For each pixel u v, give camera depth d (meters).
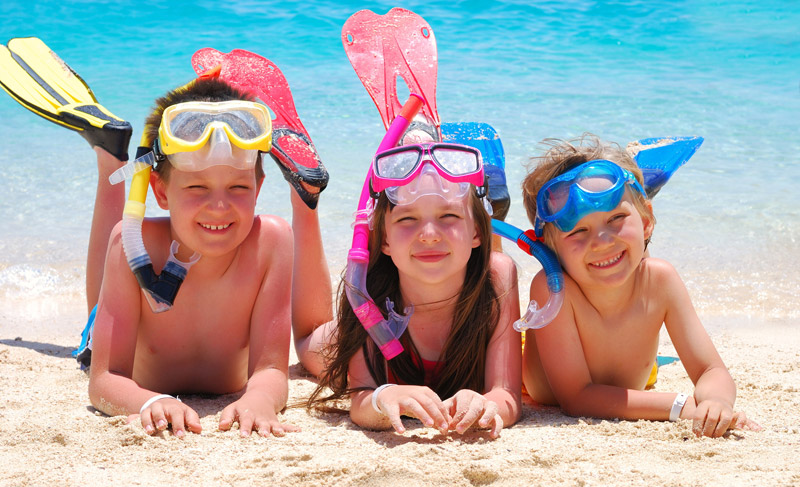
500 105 8.32
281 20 12.09
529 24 12.18
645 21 12.45
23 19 12.04
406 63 3.84
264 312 3.12
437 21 12.23
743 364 3.58
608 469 2.39
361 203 2.96
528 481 2.31
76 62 10.14
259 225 3.17
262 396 2.92
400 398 2.67
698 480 2.30
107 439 2.63
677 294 3.06
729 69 10.02
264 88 3.71
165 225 3.11
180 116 2.87
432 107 3.78
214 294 3.11
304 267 3.78
